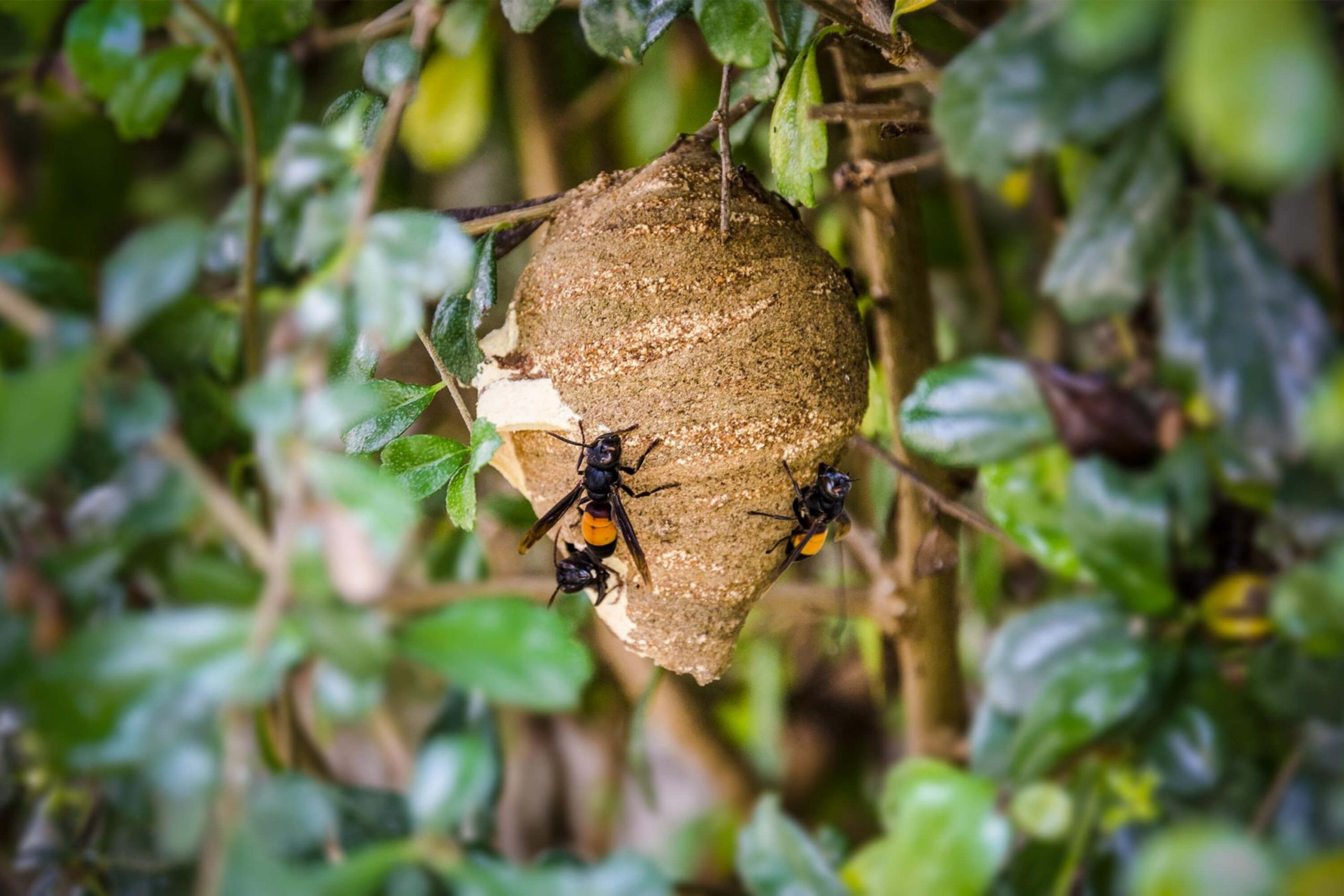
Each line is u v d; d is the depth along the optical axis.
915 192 0.54
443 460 0.49
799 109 0.49
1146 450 0.47
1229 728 0.46
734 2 0.49
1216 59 0.35
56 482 0.45
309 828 0.42
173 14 0.49
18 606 0.41
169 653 0.40
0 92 0.54
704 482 0.49
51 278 0.45
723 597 0.50
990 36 0.41
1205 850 0.42
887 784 0.49
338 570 0.43
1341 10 0.39
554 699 0.41
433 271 0.43
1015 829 0.48
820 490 0.50
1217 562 0.47
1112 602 0.47
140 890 0.50
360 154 0.45
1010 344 0.60
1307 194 0.52
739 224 0.49
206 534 0.44
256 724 0.51
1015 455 0.48
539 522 0.52
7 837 0.51
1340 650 0.44
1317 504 0.44
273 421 0.41
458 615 0.42
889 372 0.54
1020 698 0.47
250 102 0.47
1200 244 0.42
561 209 0.50
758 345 0.49
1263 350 0.41
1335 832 0.44
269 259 0.52
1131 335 0.52
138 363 0.43
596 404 0.49
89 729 0.40
